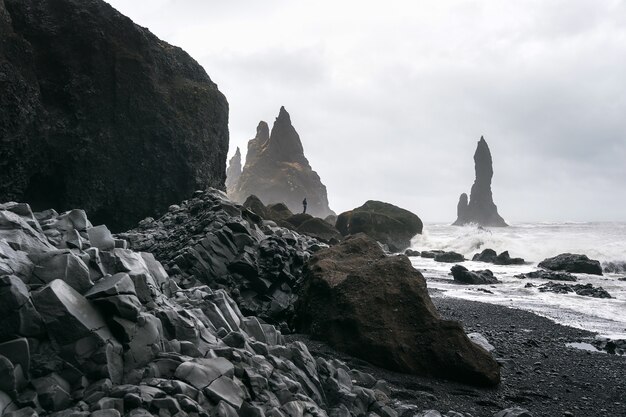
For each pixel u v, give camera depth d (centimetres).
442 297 2659
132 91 3597
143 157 3616
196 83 4278
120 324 691
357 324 1245
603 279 3681
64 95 3272
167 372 704
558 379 1223
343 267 1482
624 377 1252
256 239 1858
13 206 877
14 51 3006
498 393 1096
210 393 673
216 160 4291
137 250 1812
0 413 556
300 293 1534
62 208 3256
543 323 1967
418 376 1157
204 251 1670
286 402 757
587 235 7488
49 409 593
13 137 2872
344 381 952
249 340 920
